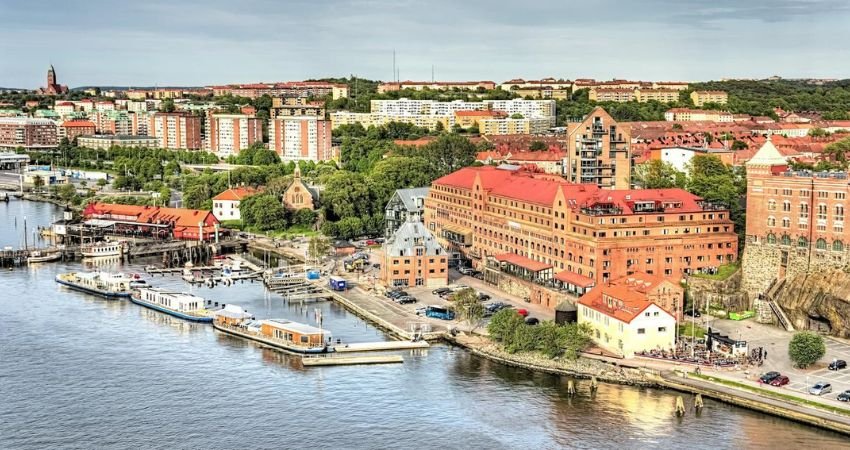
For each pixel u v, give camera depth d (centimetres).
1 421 19900
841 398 19875
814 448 18188
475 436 19050
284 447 18600
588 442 18700
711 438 18738
